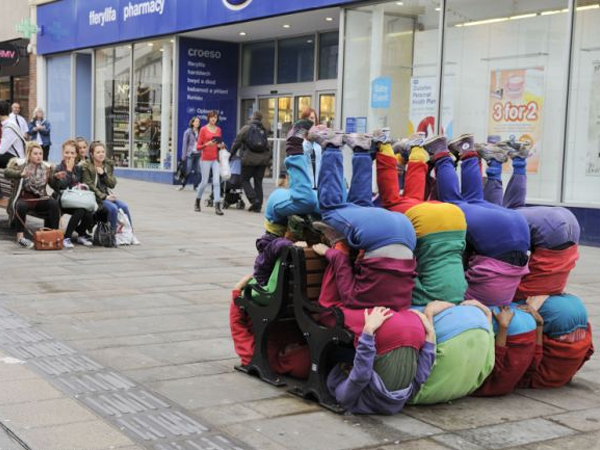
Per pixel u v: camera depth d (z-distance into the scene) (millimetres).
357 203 4832
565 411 4797
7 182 10492
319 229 4773
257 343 5152
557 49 12883
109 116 24328
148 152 22516
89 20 24266
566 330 5145
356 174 4816
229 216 14336
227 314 6973
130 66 23125
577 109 12680
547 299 5188
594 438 4340
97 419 4359
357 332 4469
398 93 15320
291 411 4594
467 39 14188
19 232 10273
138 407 4578
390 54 15367
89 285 7973
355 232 4535
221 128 21625
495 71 13797
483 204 5172
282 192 5090
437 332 4656
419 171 5133
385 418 4543
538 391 5211
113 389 4879
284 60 20250
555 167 13000
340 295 4648
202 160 14633
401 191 5449
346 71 16078
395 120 15414
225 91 21625
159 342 5992
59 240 10000
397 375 4477
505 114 13688
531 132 13320
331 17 17156
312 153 5352
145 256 9852
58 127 26859
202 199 17141
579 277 9461
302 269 4770
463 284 4820
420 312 4688
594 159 12477
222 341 6086
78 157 10641
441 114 14656
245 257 10070
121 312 6902
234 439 4148
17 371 5156
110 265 9133
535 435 4359
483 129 14039
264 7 17266
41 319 6551
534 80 13234
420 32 14898
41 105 27500
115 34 22969
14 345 5766
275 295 4938
